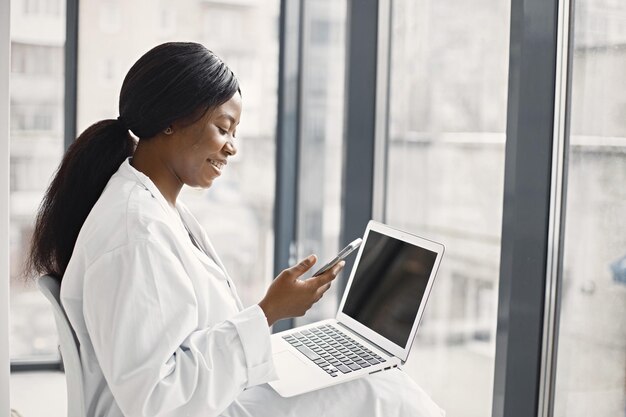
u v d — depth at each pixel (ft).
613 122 4.85
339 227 8.54
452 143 6.43
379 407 4.26
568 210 5.22
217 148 4.14
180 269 3.77
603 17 4.89
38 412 7.89
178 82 3.99
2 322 5.39
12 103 8.92
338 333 5.09
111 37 9.06
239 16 9.48
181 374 3.65
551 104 5.22
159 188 4.22
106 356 3.60
